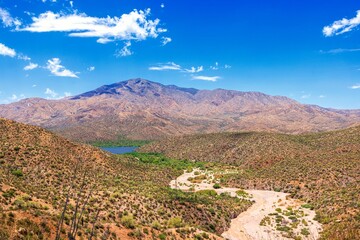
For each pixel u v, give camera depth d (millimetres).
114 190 68312
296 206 82625
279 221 70438
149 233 45156
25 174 67688
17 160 73188
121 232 41531
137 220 52500
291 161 125875
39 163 75000
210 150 197500
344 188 85688
